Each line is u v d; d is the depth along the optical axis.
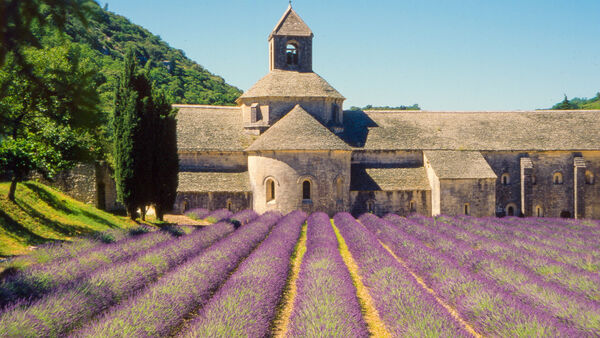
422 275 17.56
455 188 39.34
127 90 28.34
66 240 20.78
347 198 39.19
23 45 7.03
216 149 40.72
